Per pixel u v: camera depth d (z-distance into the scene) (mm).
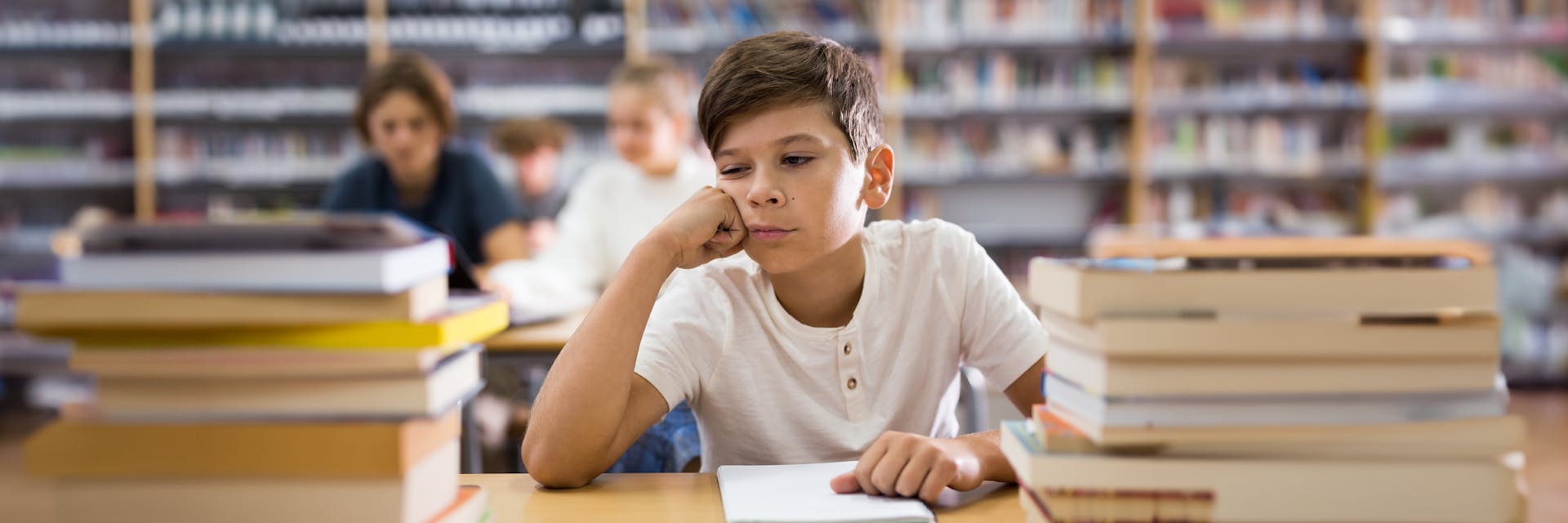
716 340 1060
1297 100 4973
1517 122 5188
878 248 1095
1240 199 5121
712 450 1093
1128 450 680
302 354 657
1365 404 666
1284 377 660
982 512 822
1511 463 672
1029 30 4891
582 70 5035
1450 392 667
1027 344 1086
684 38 4844
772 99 898
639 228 2658
